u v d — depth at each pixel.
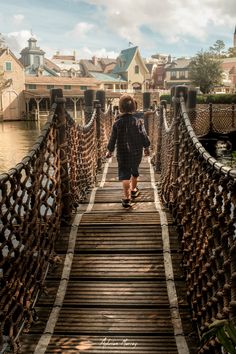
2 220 2.58
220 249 2.41
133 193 5.75
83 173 5.95
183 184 4.05
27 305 3.12
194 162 3.47
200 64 52.22
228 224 2.20
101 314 3.29
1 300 2.56
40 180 3.61
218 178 2.54
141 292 3.56
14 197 2.83
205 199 2.90
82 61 79.44
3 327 2.64
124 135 5.18
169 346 2.91
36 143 3.48
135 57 72.06
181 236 4.16
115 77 72.69
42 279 3.56
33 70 69.31
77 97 59.38
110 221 4.70
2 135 36.50
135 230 4.50
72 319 3.22
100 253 4.13
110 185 6.91
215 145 20.55
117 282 3.71
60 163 4.49
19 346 2.86
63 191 4.60
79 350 2.87
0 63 58.03
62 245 4.25
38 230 3.46
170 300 3.43
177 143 4.65
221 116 20.62
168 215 4.85
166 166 5.56
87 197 5.87
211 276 2.71
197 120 19.80
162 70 78.88
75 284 3.69
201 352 2.68
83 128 5.87
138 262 3.97
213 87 54.19
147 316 3.26
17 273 2.88
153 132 10.29
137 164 5.31
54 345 2.93
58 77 65.00
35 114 59.25
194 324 3.05
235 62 71.94
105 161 9.58
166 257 4.01
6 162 21.48
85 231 4.50
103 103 10.98
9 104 59.34
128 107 5.20
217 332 1.78
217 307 2.50
